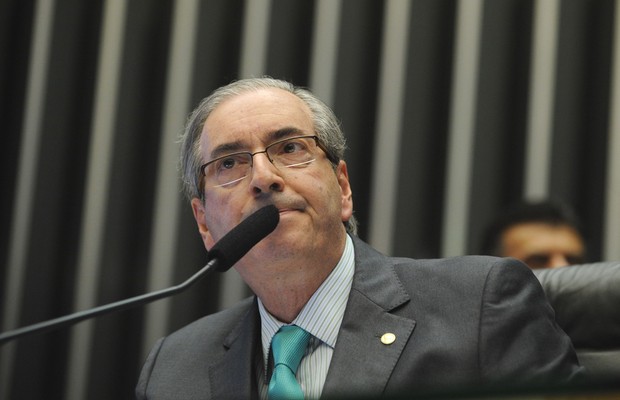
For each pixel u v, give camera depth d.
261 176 2.75
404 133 6.07
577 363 2.62
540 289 2.72
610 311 2.72
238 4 6.45
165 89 6.50
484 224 5.91
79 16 6.75
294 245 2.69
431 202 6.02
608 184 5.81
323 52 6.26
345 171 3.05
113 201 6.50
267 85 3.02
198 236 6.36
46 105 6.71
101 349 6.39
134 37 6.61
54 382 6.45
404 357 2.57
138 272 6.40
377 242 6.04
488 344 2.51
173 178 6.43
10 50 6.80
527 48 6.01
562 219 4.57
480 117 5.98
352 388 2.53
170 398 2.90
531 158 5.91
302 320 2.78
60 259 6.56
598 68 5.92
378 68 6.18
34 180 6.66
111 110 6.58
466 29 6.07
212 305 6.27
